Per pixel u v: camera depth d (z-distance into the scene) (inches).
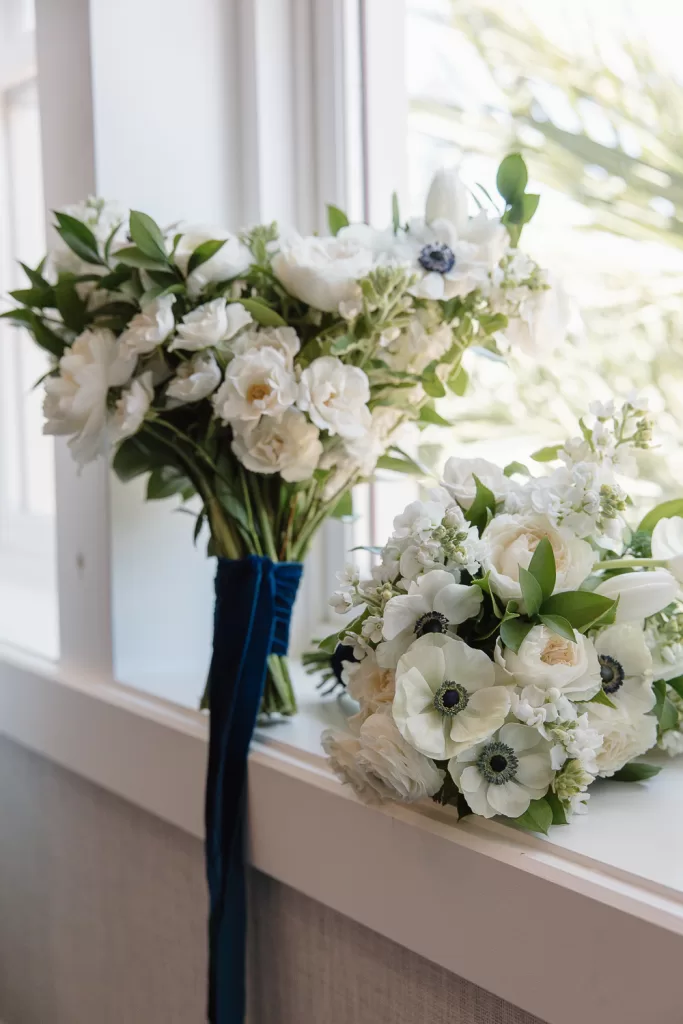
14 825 53.8
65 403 32.3
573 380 39.4
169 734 37.9
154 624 45.3
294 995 34.4
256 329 33.6
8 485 68.6
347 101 45.6
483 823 26.1
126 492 44.1
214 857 33.3
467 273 31.0
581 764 24.0
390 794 26.0
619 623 26.6
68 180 45.1
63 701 45.6
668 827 25.2
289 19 47.0
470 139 42.9
